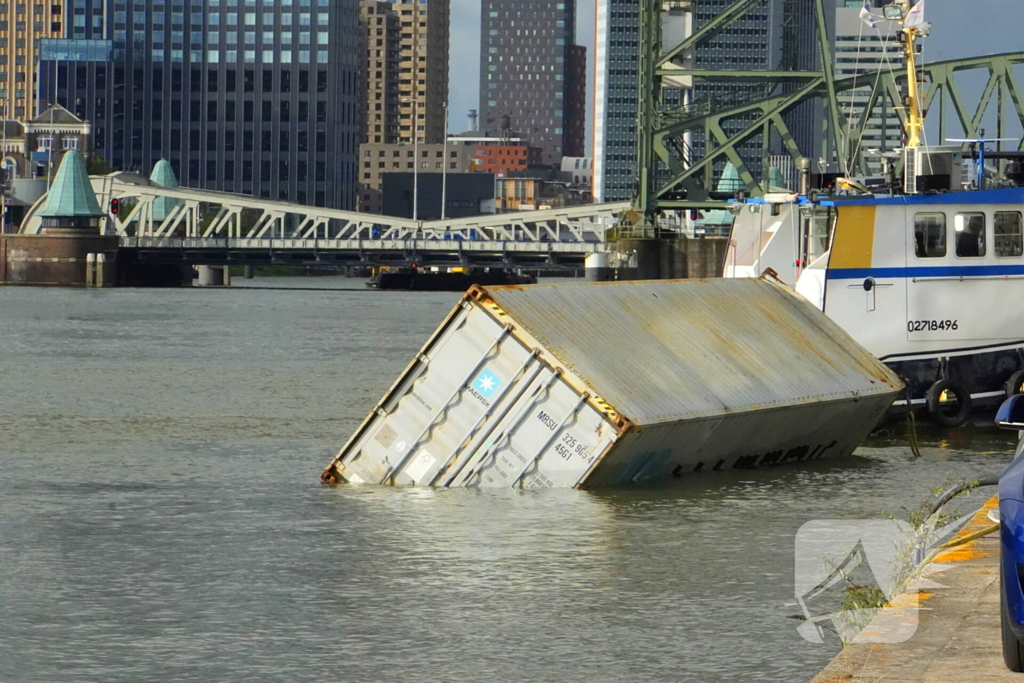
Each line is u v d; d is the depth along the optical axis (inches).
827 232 2516.0
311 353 5639.8
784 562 1594.5
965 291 2513.5
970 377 2524.6
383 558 1649.9
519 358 1962.4
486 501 1945.1
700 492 2014.0
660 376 2037.4
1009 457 2359.7
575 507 1902.1
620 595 1446.9
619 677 1164.5
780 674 1162.6
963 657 901.2
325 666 1216.2
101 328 7391.7
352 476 2074.3
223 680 1183.6
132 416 3376.0
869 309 2460.6
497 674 1181.1
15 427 3134.8
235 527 1876.2
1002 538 839.7
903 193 2551.7
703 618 1348.4
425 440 2018.9
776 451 2230.6
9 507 2058.3
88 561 1673.2
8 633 1334.9
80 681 1186.6
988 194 2516.0
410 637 1302.9
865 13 2832.2
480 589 1486.2
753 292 2368.4
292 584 1529.3
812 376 2237.9
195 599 1466.5
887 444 2482.8
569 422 1946.4
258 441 2888.8
